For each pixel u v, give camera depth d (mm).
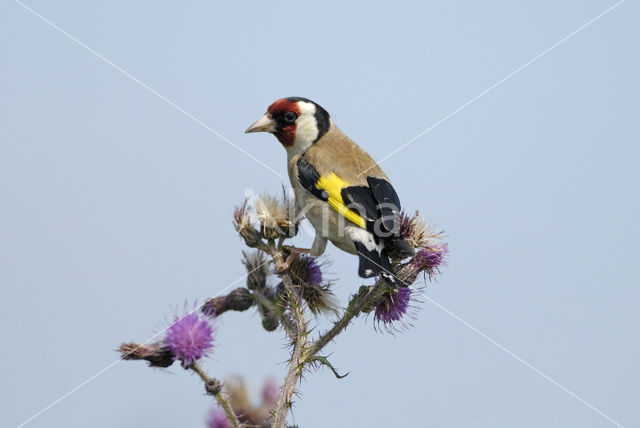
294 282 5762
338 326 5148
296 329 5113
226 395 4906
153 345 5016
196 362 4887
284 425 4691
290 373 4801
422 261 6094
